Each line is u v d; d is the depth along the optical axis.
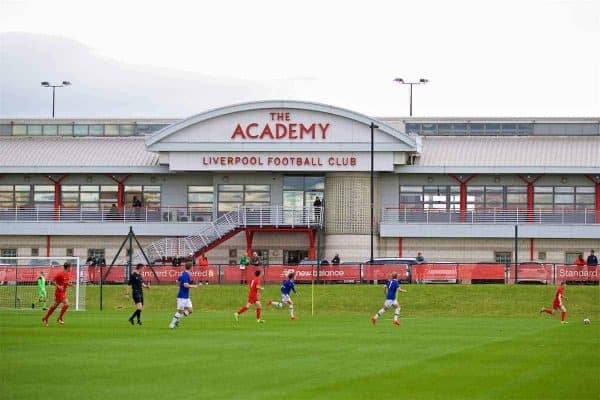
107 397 23.31
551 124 94.94
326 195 87.56
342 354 32.56
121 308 63.28
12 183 92.00
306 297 65.00
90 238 89.94
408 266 70.44
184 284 43.66
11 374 27.12
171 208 90.00
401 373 27.62
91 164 90.19
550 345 36.25
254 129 87.00
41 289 59.22
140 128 100.00
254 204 89.25
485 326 47.84
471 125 96.25
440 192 89.12
